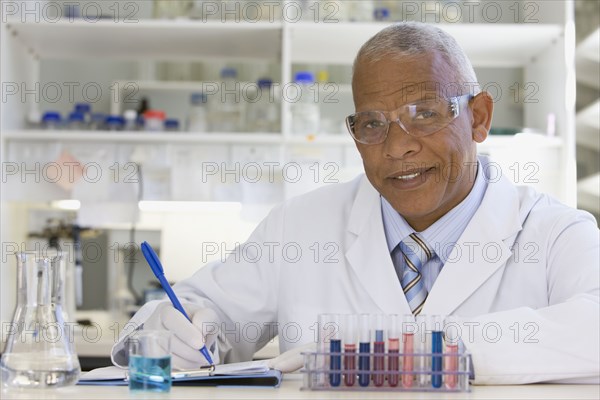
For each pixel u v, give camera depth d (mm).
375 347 1744
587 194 4543
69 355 1728
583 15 4605
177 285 2613
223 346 2342
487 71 5105
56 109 5258
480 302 2303
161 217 5090
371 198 2486
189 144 4703
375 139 2207
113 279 5141
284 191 4621
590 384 1861
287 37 4594
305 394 1661
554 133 4598
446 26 4547
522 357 1844
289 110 4621
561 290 2246
